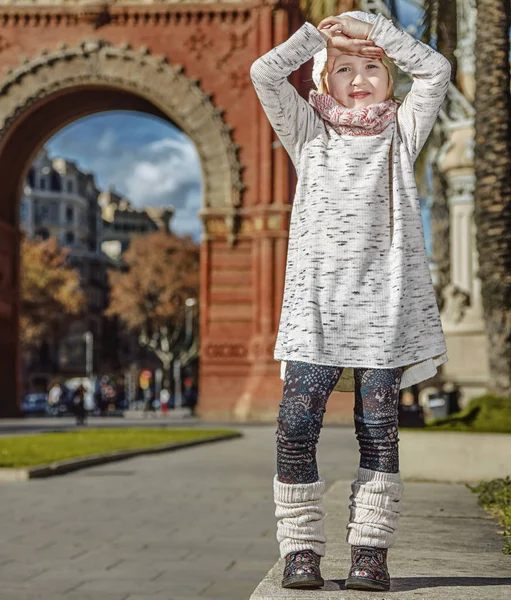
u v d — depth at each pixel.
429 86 5.11
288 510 4.96
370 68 5.23
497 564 6.01
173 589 9.40
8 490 18.11
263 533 12.91
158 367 159.25
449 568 5.79
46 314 99.81
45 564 10.63
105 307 156.88
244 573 10.22
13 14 54.25
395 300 4.96
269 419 50.97
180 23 53.91
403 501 11.04
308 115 5.21
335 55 5.24
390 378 4.97
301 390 4.94
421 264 5.07
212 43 53.75
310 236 5.07
